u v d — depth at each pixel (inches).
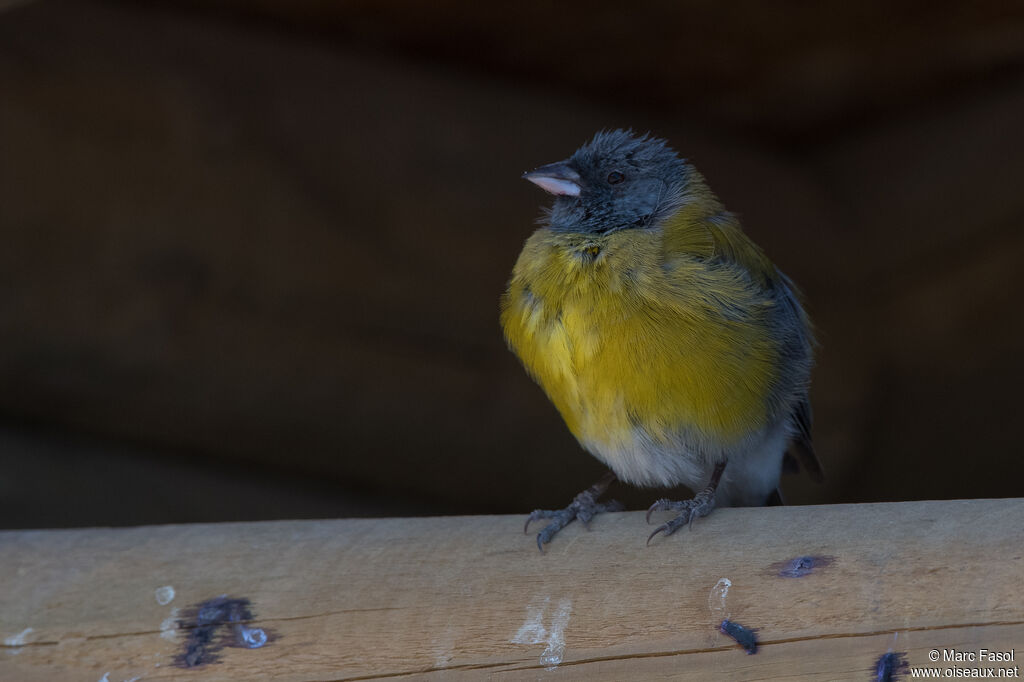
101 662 230.5
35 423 422.0
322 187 434.3
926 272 486.0
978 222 479.8
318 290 429.4
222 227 422.9
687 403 289.4
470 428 438.6
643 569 231.9
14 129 411.8
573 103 485.4
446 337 436.8
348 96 450.0
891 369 492.1
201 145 425.1
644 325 287.4
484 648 229.3
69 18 428.8
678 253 299.9
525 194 451.2
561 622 229.1
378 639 230.2
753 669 220.8
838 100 490.0
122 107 421.4
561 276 299.9
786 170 511.8
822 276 489.7
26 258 409.4
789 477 485.4
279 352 426.3
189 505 419.5
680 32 440.1
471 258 439.5
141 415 422.3
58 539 244.1
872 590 218.7
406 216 438.6
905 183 497.4
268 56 448.8
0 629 232.1
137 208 417.4
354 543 242.1
